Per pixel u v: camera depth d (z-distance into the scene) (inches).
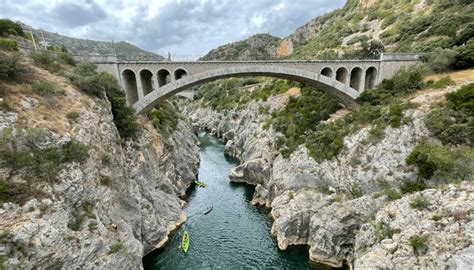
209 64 1556.3
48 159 695.1
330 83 1749.5
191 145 2465.6
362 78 1784.0
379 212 914.1
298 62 1674.5
